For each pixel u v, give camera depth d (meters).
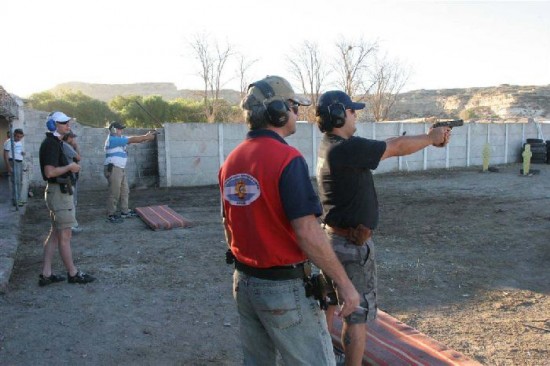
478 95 67.19
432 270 6.46
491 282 5.99
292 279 2.21
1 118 16.30
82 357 4.02
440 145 2.98
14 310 5.00
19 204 10.92
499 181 16.94
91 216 10.50
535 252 7.37
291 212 2.09
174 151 16.08
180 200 13.33
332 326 3.76
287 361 2.26
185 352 4.15
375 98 34.25
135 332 4.52
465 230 8.96
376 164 2.86
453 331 4.57
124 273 6.29
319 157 3.12
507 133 24.25
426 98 71.44
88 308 5.08
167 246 7.76
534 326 4.68
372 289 3.05
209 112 33.75
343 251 2.99
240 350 4.20
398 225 9.53
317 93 30.08
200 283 5.94
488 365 3.92
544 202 12.15
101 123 35.81
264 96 2.25
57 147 5.44
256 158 2.18
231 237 2.36
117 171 9.77
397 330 3.95
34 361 3.94
